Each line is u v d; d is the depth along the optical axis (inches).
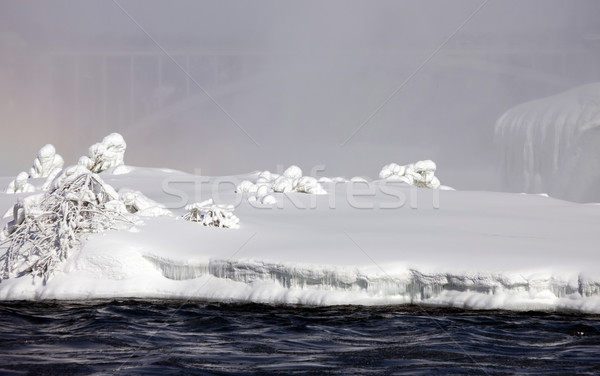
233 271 1218.0
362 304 1163.9
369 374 907.4
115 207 1358.3
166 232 1328.7
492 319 1088.8
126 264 1254.9
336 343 1018.1
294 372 914.1
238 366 935.7
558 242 1296.8
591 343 1001.5
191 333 1064.8
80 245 1288.1
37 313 1161.4
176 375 905.5
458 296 1147.9
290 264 1184.2
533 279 1119.0
